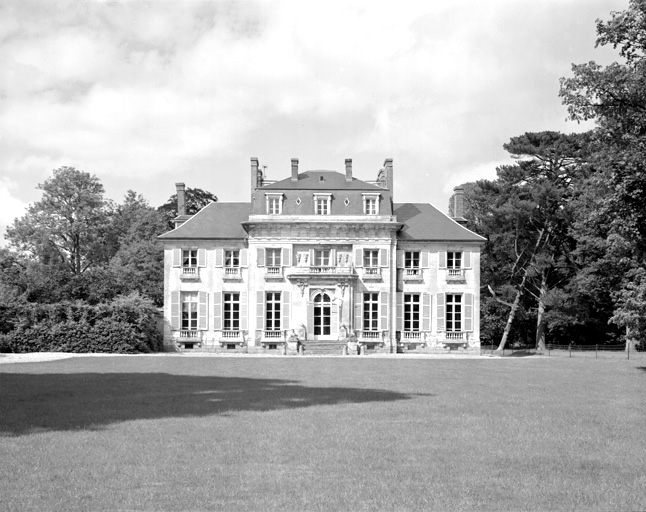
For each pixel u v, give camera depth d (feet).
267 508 35.86
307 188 209.15
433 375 113.80
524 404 74.74
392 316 206.39
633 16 92.58
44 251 213.87
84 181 220.84
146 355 176.14
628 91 93.76
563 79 97.40
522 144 228.84
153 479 41.24
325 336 204.23
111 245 236.63
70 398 76.28
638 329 138.82
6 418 61.87
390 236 207.00
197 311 209.67
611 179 99.55
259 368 127.24
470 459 47.06
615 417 65.51
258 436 54.03
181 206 229.45
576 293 216.13
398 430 57.21
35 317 189.26
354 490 39.14
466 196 285.84
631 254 117.29
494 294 237.04
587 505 36.81
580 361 158.71
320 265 206.80
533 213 224.12
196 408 68.90
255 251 207.00
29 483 40.22
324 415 64.69
